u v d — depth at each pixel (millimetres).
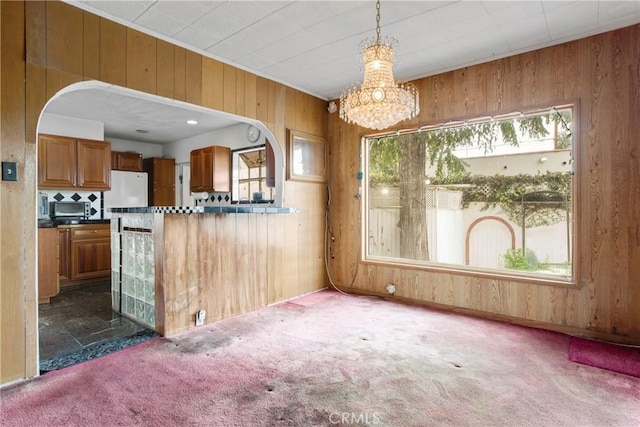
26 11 2068
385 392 1954
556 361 2332
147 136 6043
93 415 1740
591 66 2725
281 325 3049
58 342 2662
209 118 4832
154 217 2873
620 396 1907
